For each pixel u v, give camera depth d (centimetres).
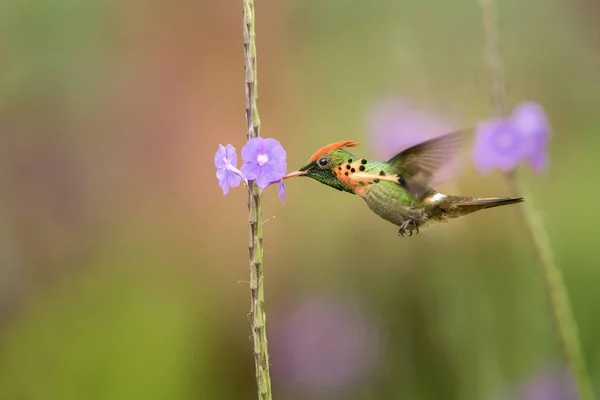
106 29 1274
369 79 1422
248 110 463
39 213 1158
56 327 1048
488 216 1009
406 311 1047
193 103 1221
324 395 1072
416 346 1033
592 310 1041
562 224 1192
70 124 1219
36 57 1247
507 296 980
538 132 752
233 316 1079
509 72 1481
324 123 1356
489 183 1005
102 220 1173
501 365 969
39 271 1130
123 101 1228
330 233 1151
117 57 1265
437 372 1010
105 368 1005
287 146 1289
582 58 1511
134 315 1046
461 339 958
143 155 1200
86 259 1144
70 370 1006
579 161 1356
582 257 1116
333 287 1102
